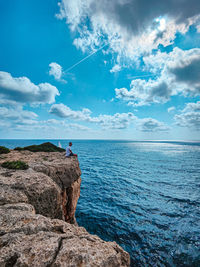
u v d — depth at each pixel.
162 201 19.38
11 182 6.64
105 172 35.94
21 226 3.50
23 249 2.73
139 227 13.25
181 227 13.35
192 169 41.22
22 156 15.16
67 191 11.44
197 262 9.47
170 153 91.62
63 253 2.69
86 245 3.10
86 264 2.49
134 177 31.84
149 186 25.91
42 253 2.65
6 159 12.84
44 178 7.93
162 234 12.30
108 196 20.88
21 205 4.76
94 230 12.73
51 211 6.93
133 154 82.19
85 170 37.59
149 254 10.14
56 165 11.62
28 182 7.02
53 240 3.10
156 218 14.90
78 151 90.56
